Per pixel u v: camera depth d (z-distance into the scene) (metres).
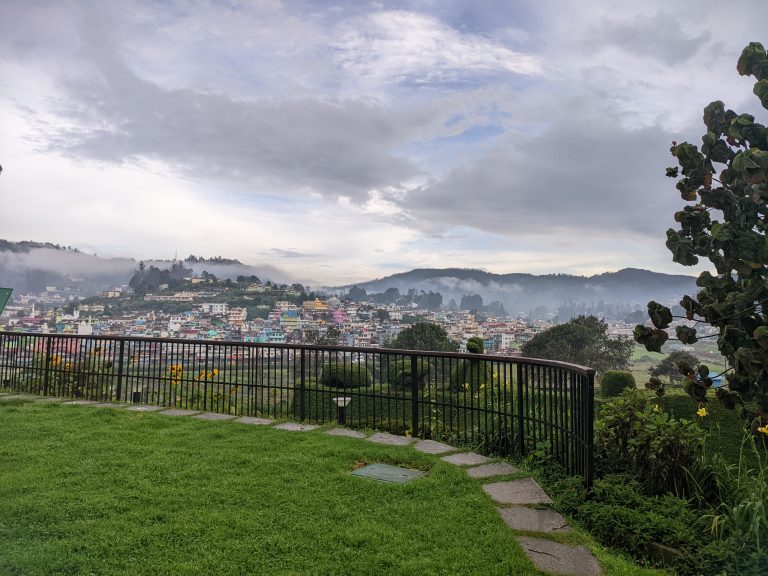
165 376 8.92
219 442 6.09
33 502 3.99
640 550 3.50
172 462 5.17
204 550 3.29
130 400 9.18
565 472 4.97
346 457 5.55
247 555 3.23
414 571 3.07
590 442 4.32
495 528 3.73
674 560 3.29
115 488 4.39
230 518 3.78
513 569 3.11
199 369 8.66
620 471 4.87
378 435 6.75
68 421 7.08
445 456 5.80
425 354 6.91
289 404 8.22
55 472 4.77
